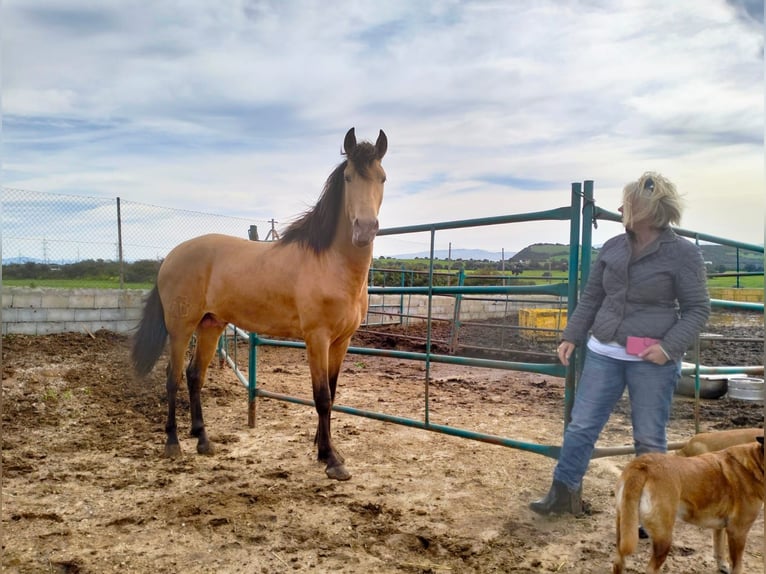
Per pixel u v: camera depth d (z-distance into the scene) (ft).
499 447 14.88
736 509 7.66
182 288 14.80
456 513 10.57
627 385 9.46
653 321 9.02
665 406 9.12
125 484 11.96
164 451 14.12
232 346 34.91
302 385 23.36
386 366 29.55
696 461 7.69
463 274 33.60
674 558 8.82
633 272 9.14
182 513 10.41
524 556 8.87
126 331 32.19
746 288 41.68
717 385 20.67
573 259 10.68
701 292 8.75
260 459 13.87
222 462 13.64
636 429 9.22
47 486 11.75
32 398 18.54
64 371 22.07
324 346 13.09
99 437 15.55
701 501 7.55
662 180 8.84
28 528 9.77
